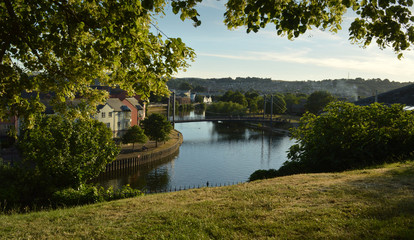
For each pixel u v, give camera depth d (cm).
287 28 465
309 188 916
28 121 672
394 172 1018
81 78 667
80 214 852
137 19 486
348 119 1520
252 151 6350
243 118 11006
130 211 852
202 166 4997
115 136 6319
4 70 563
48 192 1680
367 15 460
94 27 541
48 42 607
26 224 782
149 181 4050
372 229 545
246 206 772
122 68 574
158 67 518
